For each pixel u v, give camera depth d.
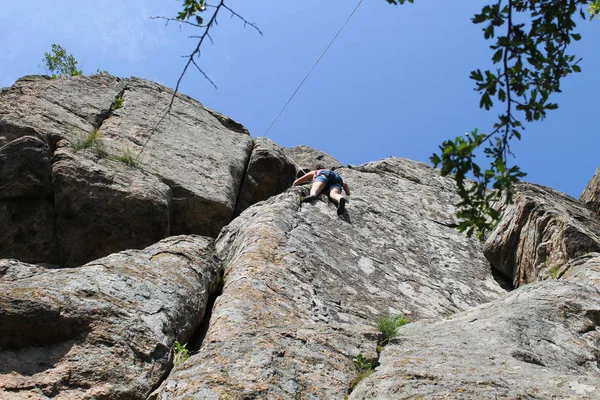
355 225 9.48
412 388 4.00
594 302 6.07
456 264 9.70
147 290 5.78
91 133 10.35
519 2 3.11
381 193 12.02
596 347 5.44
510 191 3.05
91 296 5.39
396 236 9.77
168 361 5.23
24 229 8.68
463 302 8.48
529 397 3.81
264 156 12.33
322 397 4.32
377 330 5.45
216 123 13.35
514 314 5.75
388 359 4.92
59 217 8.81
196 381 4.21
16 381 4.64
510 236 9.48
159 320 5.51
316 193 9.67
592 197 11.38
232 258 7.83
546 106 3.06
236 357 4.49
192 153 11.40
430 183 13.30
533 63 3.09
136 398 4.84
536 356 4.90
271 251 7.30
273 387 4.22
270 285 6.48
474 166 3.03
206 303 6.41
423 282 8.57
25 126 9.67
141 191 9.25
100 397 4.72
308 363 4.62
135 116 11.84
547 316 5.73
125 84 12.97
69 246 8.74
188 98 13.83
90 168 9.18
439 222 11.36
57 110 10.74
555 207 9.38
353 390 4.42
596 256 7.70
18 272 5.69
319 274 7.34
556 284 6.46
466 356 4.77
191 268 6.54
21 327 4.93
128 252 6.52
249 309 5.82
